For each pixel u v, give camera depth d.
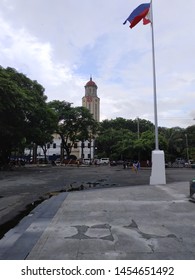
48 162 75.06
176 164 64.75
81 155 86.88
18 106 33.59
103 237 6.10
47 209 9.46
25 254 5.12
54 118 47.34
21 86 41.31
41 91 45.78
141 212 8.74
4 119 34.31
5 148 40.56
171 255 5.02
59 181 20.56
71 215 8.39
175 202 10.47
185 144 74.12
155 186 15.88
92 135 73.25
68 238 6.05
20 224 7.66
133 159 58.66
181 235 6.25
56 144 95.00
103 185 17.78
